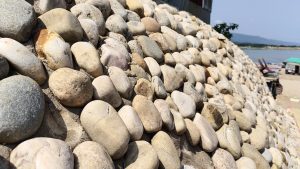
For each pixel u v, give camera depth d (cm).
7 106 43
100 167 47
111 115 54
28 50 52
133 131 57
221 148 77
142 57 79
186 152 69
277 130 130
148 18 94
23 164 41
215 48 128
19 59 49
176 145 67
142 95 68
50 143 43
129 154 55
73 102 53
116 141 52
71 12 69
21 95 45
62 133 51
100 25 72
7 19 53
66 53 56
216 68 111
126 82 65
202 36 124
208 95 94
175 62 88
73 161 45
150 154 55
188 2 286
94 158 47
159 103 69
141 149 56
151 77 76
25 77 48
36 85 48
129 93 65
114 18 79
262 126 105
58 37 57
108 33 76
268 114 138
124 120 58
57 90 52
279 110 168
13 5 55
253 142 91
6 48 49
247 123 93
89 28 67
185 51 101
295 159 125
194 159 70
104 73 63
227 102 98
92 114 52
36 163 41
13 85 45
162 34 95
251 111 104
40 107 47
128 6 92
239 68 138
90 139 52
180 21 119
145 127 62
